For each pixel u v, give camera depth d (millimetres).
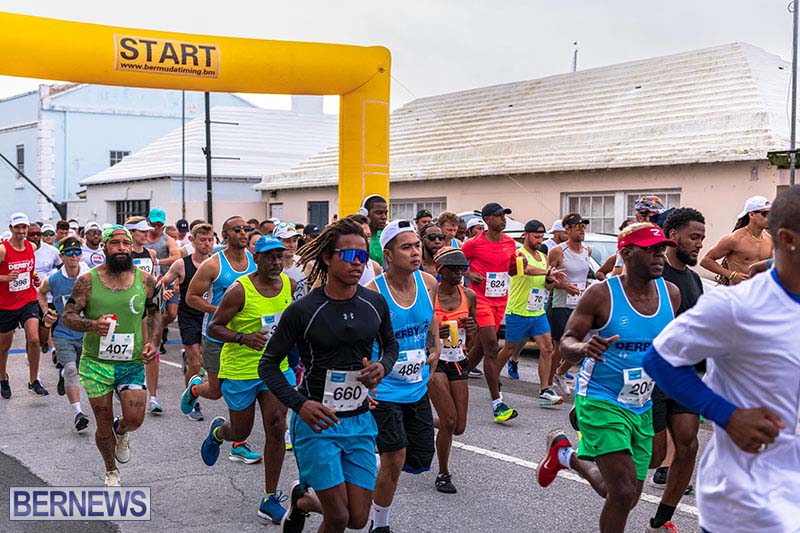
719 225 14906
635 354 4523
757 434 2824
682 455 5039
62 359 8320
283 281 6074
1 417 8867
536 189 18234
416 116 24953
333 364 4359
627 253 4535
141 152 34625
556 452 5215
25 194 43594
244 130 34000
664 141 16141
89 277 6109
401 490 6371
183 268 9102
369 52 14320
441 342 6289
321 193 25312
